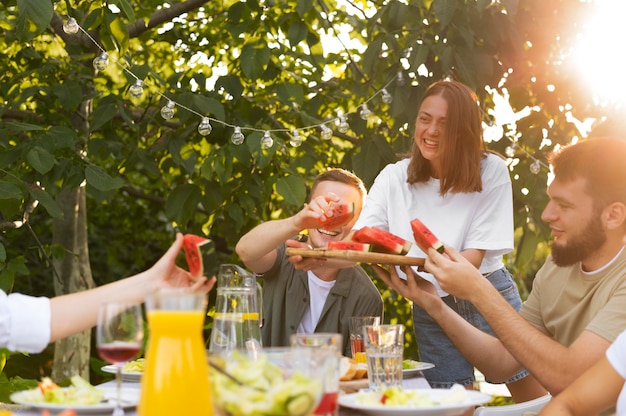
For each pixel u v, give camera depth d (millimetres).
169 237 7441
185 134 4957
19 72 5262
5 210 4160
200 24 6164
